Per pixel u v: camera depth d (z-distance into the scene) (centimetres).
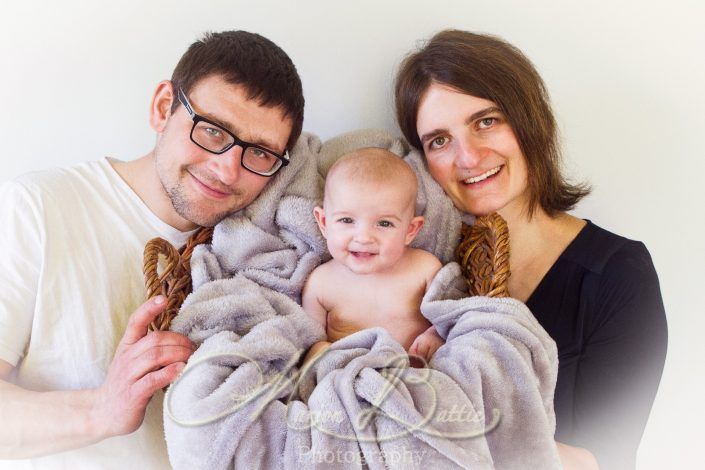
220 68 104
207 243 116
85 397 98
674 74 138
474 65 113
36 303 105
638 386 117
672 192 143
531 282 124
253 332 99
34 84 127
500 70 114
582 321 117
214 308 101
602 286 117
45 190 109
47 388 106
